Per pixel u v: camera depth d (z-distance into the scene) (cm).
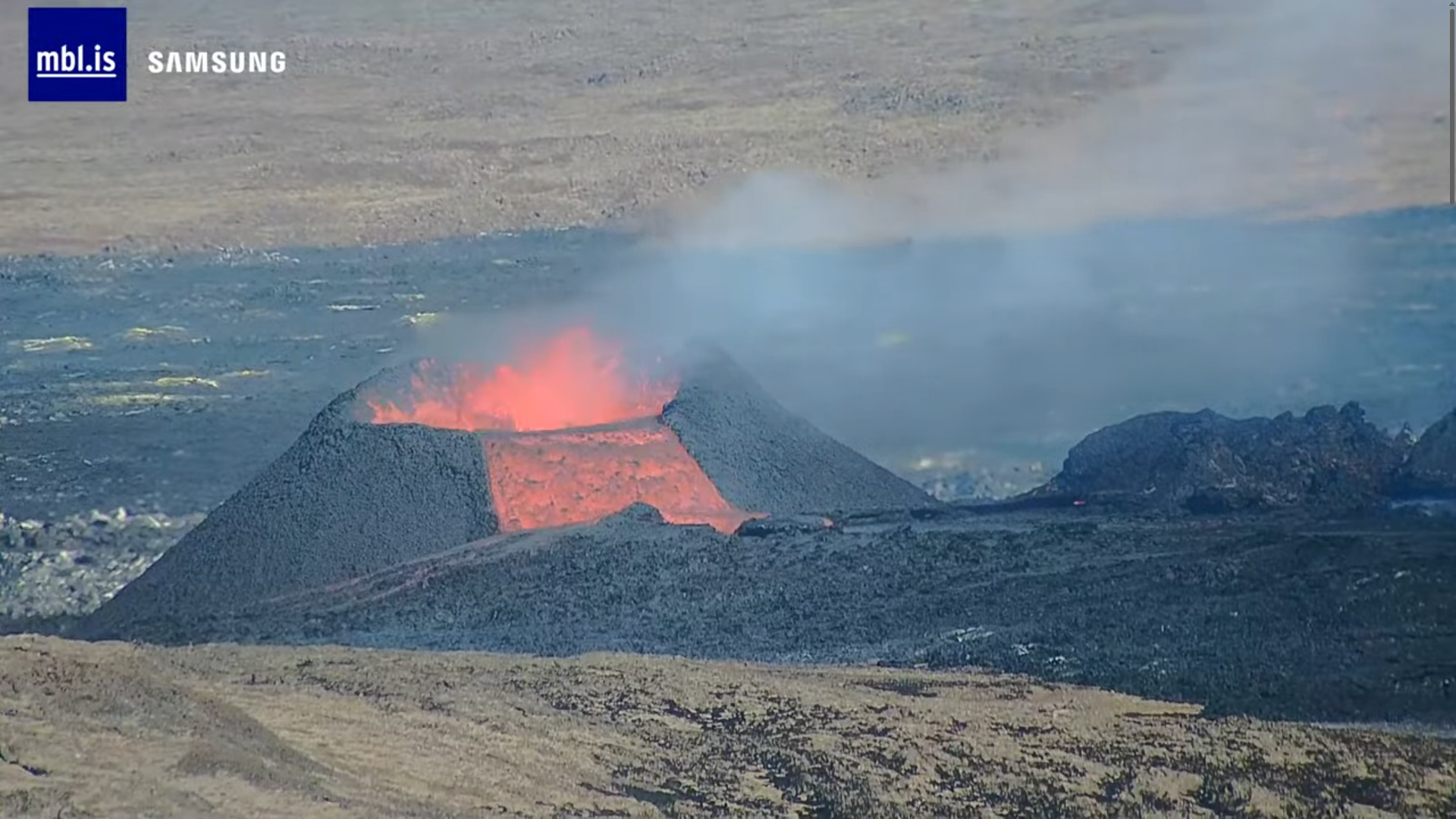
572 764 7512
